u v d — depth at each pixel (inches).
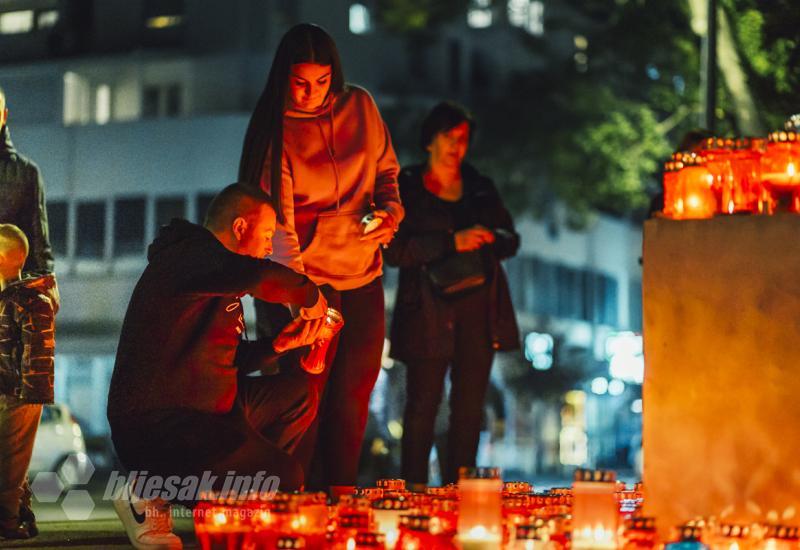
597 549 228.5
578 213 2134.6
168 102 2393.0
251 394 309.9
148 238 2225.6
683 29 1656.0
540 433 2583.7
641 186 2011.6
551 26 2042.3
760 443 259.4
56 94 2412.6
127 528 310.5
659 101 1911.9
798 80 759.7
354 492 333.7
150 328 290.7
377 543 244.1
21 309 371.9
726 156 271.4
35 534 390.3
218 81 2365.9
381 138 392.5
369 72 2632.9
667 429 266.1
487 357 465.4
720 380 262.7
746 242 261.6
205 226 311.1
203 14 2433.6
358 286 386.3
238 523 244.7
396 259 457.1
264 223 311.0
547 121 2023.9
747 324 261.0
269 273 295.9
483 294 462.3
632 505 310.7
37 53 2498.8
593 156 1972.2
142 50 2394.2
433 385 460.8
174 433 290.0
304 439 366.9
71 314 2246.6
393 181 395.9
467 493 237.6
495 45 2800.2
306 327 309.0
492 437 2165.4
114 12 2480.3
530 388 2341.3
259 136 375.2
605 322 3011.8
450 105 466.9
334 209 381.1
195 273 291.1
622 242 3105.3
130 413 291.1
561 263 2817.4
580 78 1996.8
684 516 264.4
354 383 388.5
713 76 823.7
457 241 455.2
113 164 2244.1
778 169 268.8
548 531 239.1
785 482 257.6
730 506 261.1
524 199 2091.5
